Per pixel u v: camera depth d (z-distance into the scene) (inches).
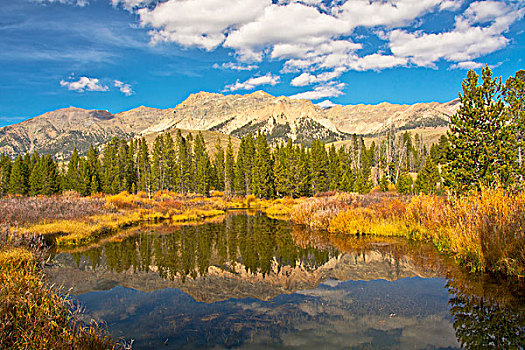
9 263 431.2
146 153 2878.9
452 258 507.8
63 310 289.9
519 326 270.8
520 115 727.1
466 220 512.4
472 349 234.4
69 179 2787.9
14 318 224.1
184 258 601.0
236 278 463.5
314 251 631.2
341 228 845.8
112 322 306.0
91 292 406.9
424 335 261.9
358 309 327.3
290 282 436.1
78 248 698.8
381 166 2864.2
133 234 901.8
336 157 2632.9
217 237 842.2
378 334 265.1
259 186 2527.1
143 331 282.7
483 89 719.1
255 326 291.4
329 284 419.8
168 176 2723.9
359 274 458.3
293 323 294.8
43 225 824.3
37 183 2315.5
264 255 613.9
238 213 1628.9
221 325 295.6
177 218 1278.3
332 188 2326.5
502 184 620.4
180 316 321.1
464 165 724.7
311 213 1096.8
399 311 315.6
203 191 2608.3
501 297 333.4
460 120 749.3
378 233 770.8
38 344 204.7
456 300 334.6
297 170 2284.7
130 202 1528.1
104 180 2529.5
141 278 470.0
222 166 3203.7
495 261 408.8
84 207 1155.9
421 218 720.3
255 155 2832.2
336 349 238.4
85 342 227.5
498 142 674.2
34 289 293.9
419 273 440.8
